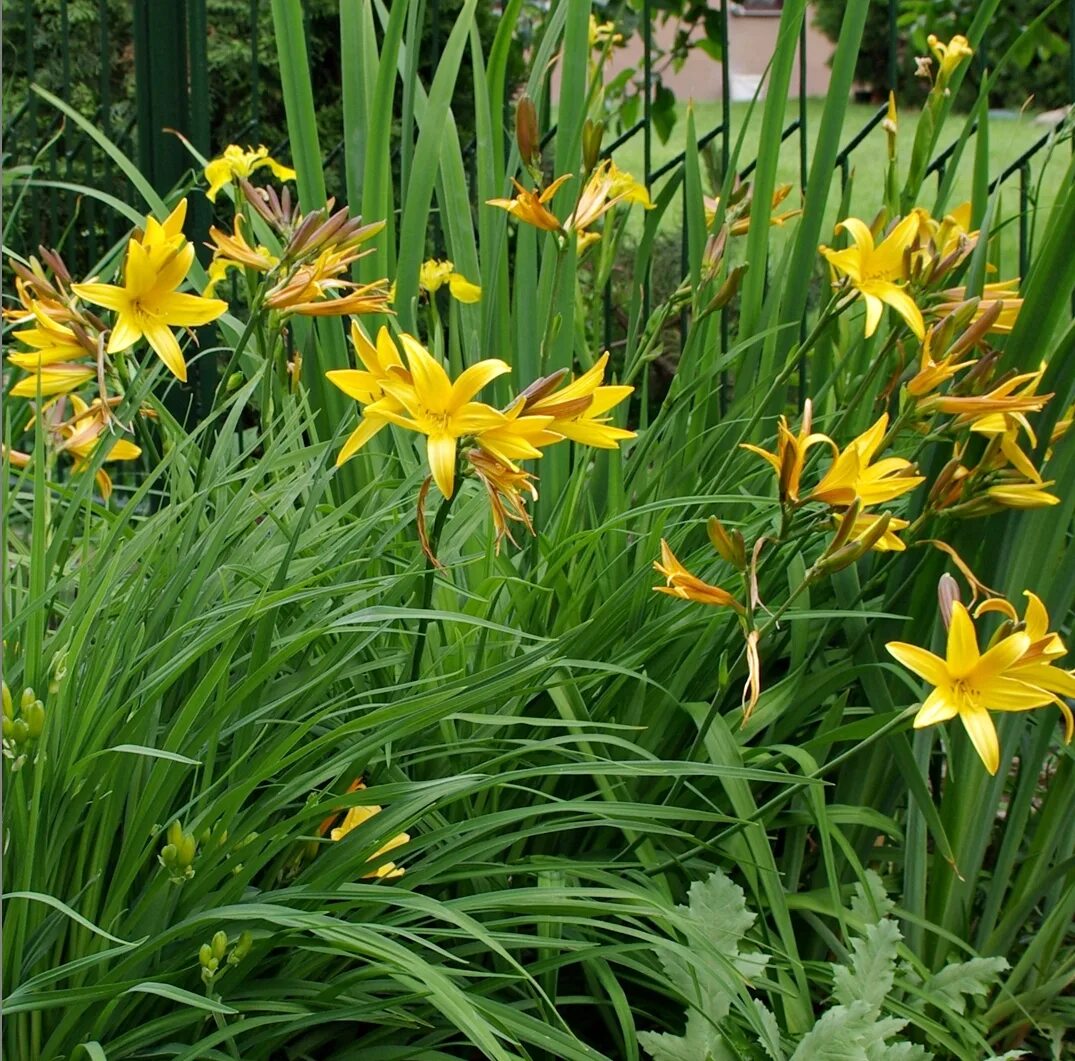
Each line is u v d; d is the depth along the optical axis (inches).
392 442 83.4
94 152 183.3
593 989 64.3
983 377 63.2
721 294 79.9
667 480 86.1
